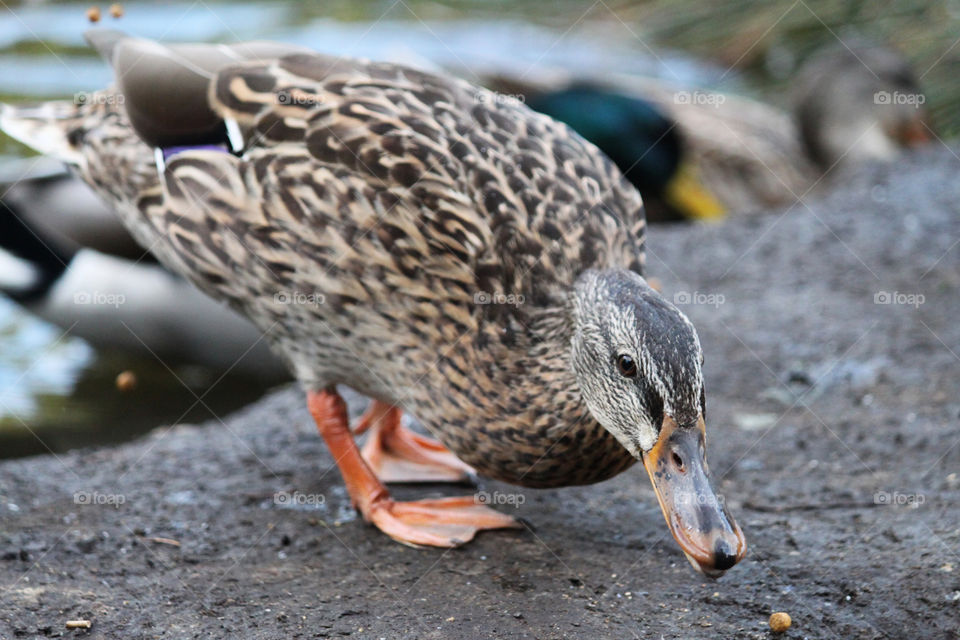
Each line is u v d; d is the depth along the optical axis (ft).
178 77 15.19
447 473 15.71
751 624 12.09
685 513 11.44
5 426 20.86
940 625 12.05
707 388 18.58
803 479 15.47
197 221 15.14
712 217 35.19
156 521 14.26
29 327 25.68
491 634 11.82
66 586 12.69
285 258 14.64
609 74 40.27
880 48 38.93
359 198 14.16
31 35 38.58
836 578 12.82
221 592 12.64
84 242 25.09
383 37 42.50
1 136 31.37
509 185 14.40
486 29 44.80
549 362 13.57
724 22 44.16
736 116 37.14
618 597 12.58
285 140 14.61
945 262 23.03
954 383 18.16
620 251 14.74
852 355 19.36
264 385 24.18
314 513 14.58
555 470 13.79
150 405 22.27
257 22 42.91
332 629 11.91
